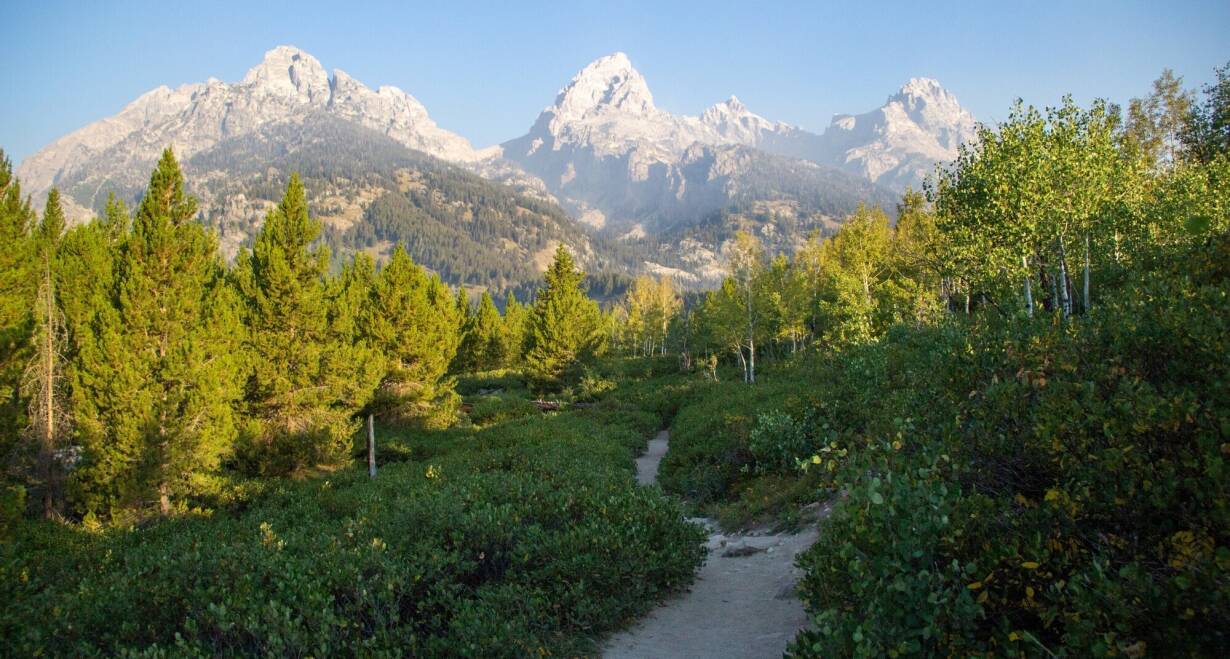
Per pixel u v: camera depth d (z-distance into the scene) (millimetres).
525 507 9852
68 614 6996
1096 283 19672
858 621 4461
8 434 14562
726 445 20766
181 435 18859
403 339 35125
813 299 49094
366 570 7508
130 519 17859
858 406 16891
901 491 4469
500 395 53094
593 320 59719
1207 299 5258
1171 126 34719
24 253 18734
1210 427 3922
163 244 19188
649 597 8633
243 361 24000
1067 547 4281
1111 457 4094
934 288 32781
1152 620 3488
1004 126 19375
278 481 22094
